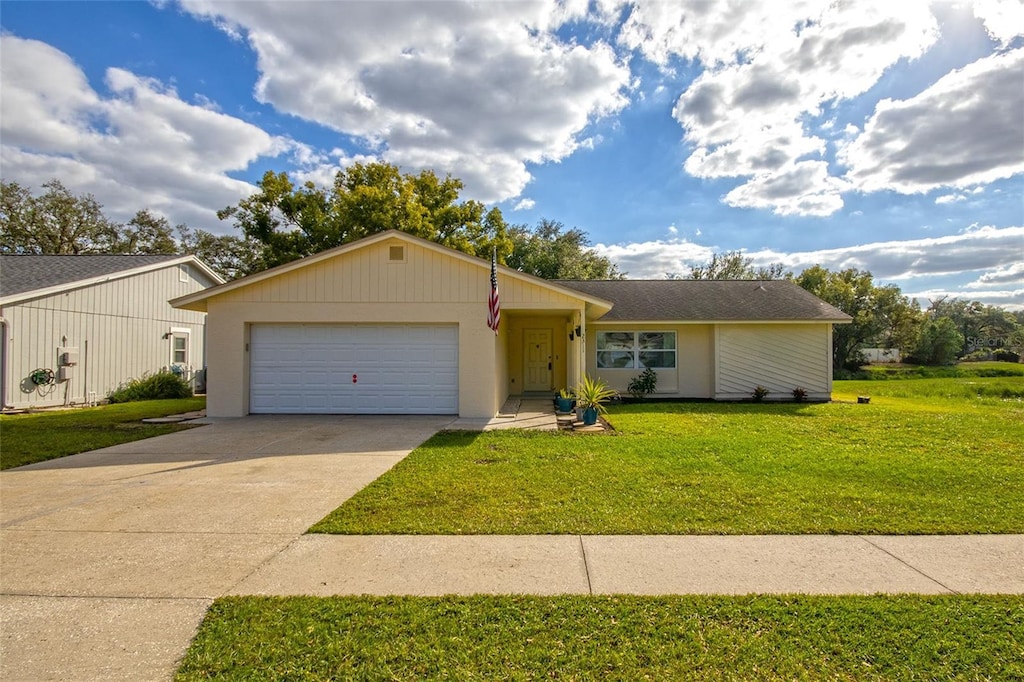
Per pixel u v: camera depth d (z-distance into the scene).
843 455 7.28
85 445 8.32
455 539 4.24
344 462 7.14
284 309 11.63
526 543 4.15
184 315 19.95
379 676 2.47
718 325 16.11
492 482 5.96
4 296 13.20
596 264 41.25
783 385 16.06
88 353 15.55
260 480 6.18
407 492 5.58
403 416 11.52
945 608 3.07
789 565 3.72
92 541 4.23
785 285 19.05
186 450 8.00
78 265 17.19
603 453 7.52
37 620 2.99
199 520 4.75
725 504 5.11
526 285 11.61
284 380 11.84
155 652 2.68
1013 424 10.41
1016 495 5.41
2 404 13.14
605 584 3.42
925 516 4.75
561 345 17.55
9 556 3.91
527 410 12.95
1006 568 3.67
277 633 2.84
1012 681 2.43
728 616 3.00
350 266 11.63
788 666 2.54
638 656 2.62
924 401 16.91
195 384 20.33
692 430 9.71
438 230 27.72
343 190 25.81
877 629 2.85
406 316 11.56
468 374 11.55
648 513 4.85
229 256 40.28
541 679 2.45
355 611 3.06
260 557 3.89
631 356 16.53
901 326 41.53
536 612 3.04
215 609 3.10
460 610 3.06
